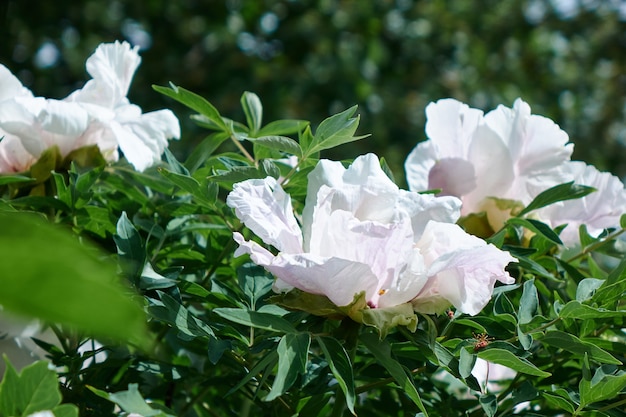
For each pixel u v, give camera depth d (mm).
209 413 1678
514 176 1675
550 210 1705
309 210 1505
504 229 1593
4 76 1645
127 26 5500
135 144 1646
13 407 1380
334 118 1578
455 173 1678
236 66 5188
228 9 5504
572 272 1661
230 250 1667
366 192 1496
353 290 1468
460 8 6113
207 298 1574
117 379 1648
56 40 5383
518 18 6281
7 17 5227
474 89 5684
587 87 6352
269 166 1577
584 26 6555
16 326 1584
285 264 1459
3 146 1640
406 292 1475
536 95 6074
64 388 1563
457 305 1479
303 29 5434
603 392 1504
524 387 1547
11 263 739
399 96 5414
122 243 1530
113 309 759
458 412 1645
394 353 1551
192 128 4660
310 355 1587
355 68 5250
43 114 1618
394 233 1469
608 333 1640
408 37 5684
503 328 1569
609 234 1731
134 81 5227
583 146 6125
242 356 1560
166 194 1691
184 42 5363
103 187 1729
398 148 5230
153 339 1617
